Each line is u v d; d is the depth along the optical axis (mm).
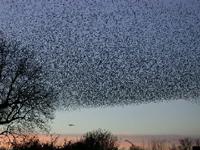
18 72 38219
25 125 38031
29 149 26062
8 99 37719
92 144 30578
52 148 26172
